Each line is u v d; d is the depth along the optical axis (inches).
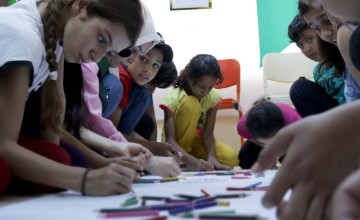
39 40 34.2
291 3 119.6
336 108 16.0
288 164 15.6
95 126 57.1
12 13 34.2
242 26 128.1
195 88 86.5
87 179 29.4
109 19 34.5
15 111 31.7
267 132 69.0
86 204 24.9
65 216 20.5
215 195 26.0
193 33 130.3
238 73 119.4
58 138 42.7
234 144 127.0
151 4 130.8
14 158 30.4
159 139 120.0
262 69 121.5
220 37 129.4
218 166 82.3
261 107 72.6
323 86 72.8
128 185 29.4
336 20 36.1
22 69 32.2
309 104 73.5
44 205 25.1
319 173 14.9
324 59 62.3
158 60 74.0
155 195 28.1
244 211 19.8
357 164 14.9
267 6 121.2
